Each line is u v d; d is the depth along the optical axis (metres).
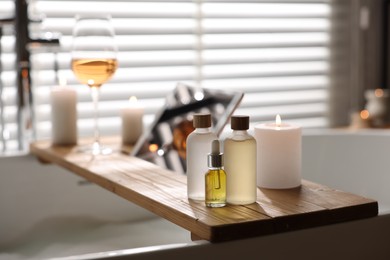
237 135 1.23
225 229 1.10
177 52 2.89
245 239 1.13
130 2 2.78
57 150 1.97
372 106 2.98
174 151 1.74
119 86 2.78
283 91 3.13
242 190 1.22
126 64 2.78
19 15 2.21
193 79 2.93
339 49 3.25
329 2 3.20
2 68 2.54
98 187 2.17
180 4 2.87
